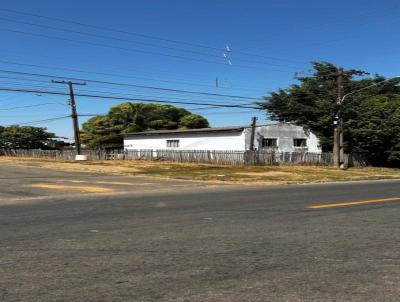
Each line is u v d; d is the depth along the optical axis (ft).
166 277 19.26
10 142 273.54
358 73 131.44
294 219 34.78
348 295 17.13
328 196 52.95
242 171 110.52
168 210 40.29
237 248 24.72
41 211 40.09
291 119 166.20
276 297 16.85
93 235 28.22
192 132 168.45
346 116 150.00
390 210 40.06
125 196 55.42
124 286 18.03
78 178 86.43
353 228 30.86
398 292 17.53
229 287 17.99
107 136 245.45
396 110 149.38
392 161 151.33
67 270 20.22
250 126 153.28
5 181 77.87
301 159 145.07
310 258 22.63
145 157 168.96
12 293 17.16
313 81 165.99
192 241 26.45
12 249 24.30
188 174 99.66
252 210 40.14
